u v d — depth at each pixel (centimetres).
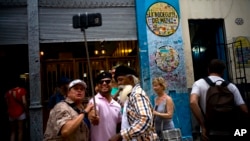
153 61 827
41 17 796
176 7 864
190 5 898
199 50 909
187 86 854
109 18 835
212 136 317
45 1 802
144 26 837
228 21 912
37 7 788
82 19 358
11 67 951
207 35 926
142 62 820
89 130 348
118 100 387
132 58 858
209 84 342
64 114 295
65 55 908
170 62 835
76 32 811
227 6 918
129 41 878
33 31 776
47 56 913
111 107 363
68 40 803
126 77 306
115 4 841
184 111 822
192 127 832
